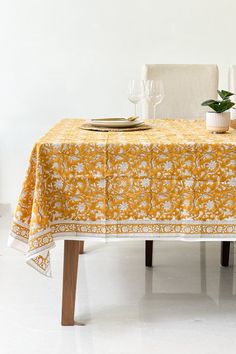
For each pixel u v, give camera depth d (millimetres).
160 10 3686
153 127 2576
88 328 2221
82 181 2070
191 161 2043
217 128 2312
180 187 2066
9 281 2711
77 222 2105
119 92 3783
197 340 2121
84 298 2508
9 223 3736
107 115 3809
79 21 3707
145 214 2092
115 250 3197
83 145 2043
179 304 2439
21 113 3820
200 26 3697
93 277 2764
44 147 2045
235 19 3686
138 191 2074
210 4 3674
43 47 3742
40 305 2436
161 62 3740
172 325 2244
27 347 2078
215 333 2176
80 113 3811
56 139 2141
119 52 3738
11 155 3873
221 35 3705
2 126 3838
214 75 3219
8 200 3926
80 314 2348
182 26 3699
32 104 3809
